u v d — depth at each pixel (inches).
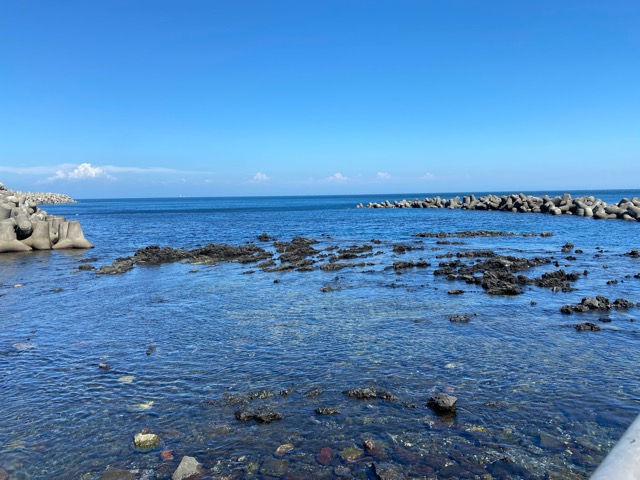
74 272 968.3
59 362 422.9
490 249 1263.5
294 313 595.8
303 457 265.0
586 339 468.1
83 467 260.5
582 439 277.1
